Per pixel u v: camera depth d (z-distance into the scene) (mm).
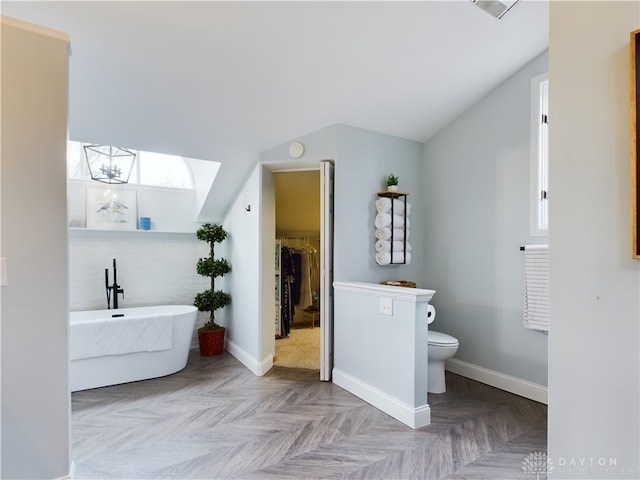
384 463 1966
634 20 1135
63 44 1695
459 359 3451
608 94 1188
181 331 3434
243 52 2266
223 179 3648
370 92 2836
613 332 1176
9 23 1588
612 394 1179
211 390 2994
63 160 1694
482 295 3244
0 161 1568
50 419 1654
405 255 3418
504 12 2127
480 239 3262
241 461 1985
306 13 2031
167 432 2297
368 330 2775
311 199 4660
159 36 2070
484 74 2887
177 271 4273
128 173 4055
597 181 1213
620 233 1157
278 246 4664
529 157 2873
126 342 3123
